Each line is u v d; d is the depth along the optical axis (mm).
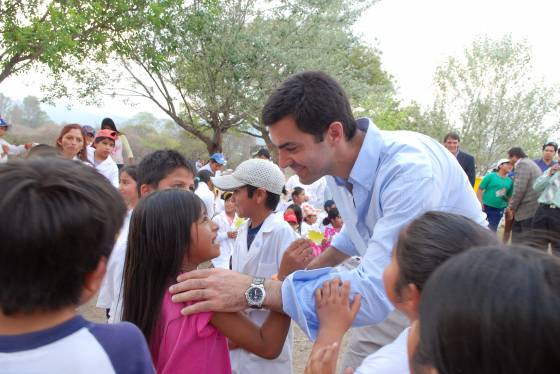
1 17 9312
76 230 956
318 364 1417
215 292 1635
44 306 978
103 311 4785
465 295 757
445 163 2012
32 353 969
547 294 715
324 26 17453
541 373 703
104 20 10836
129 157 9016
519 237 1228
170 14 12562
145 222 1715
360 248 2236
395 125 23594
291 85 1872
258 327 1778
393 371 1255
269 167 2838
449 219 1285
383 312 1688
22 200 921
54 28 9102
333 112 1855
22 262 920
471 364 739
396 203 1789
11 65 9727
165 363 1629
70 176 1007
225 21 15516
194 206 1770
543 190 7113
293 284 1689
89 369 1010
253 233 2932
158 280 1709
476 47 19797
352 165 2025
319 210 7953
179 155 2955
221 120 17172
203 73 15758
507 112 19641
